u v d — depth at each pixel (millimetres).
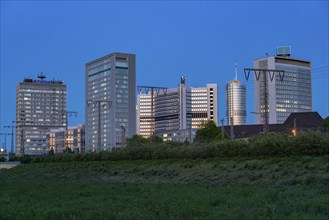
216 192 26391
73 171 69562
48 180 60219
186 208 18750
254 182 34312
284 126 153125
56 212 18609
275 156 40438
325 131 43625
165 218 16547
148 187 34188
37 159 99062
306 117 152750
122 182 46031
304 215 15227
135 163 61438
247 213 16609
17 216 17953
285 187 28344
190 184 37656
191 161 50312
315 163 34250
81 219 16797
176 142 67625
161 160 57000
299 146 38531
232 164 42781
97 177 59281
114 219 16828
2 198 26812
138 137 154125
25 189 36250
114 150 76000
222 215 16641
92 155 79188
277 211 16594
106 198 24969
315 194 21922
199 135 128750
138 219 16328
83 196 27641
